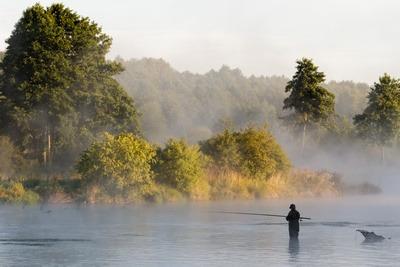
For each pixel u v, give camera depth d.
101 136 106.94
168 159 88.12
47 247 42.00
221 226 56.00
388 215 69.12
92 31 107.88
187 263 36.00
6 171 96.50
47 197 79.75
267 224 58.31
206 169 96.56
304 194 107.06
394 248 42.81
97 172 79.19
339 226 57.59
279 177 106.31
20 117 101.56
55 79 101.19
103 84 109.81
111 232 50.31
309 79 134.50
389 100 144.62
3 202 76.38
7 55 105.38
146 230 51.91
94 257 37.97
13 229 52.00
